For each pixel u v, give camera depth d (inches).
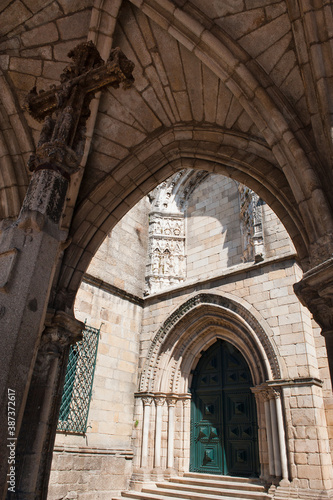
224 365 488.1
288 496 337.4
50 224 131.0
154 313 526.3
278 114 203.8
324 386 382.3
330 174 187.5
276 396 380.5
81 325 249.4
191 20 212.7
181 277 566.6
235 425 450.9
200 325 492.7
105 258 509.4
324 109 183.9
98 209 272.2
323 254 173.0
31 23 239.6
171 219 610.5
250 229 489.4
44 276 122.5
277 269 432.5
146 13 220.4
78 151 155.7
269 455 373.4
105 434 437.1
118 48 165.3
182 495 391.2
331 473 345.7
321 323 173.8
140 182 278.7
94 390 440.1
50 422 222.4
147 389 479.8
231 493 374.3
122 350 490.9
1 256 120.2
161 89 257.3
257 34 210.5
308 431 352.8
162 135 271.7
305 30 188.9
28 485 197.6
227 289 463.8
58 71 258.4
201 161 272.8
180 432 469.1
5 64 253.6
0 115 261.1
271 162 239.6
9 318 110.5
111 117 269.3
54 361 230.5
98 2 226.8
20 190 262.1
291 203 217.8
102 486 413.7
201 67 236.5
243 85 213.6
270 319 415.8
